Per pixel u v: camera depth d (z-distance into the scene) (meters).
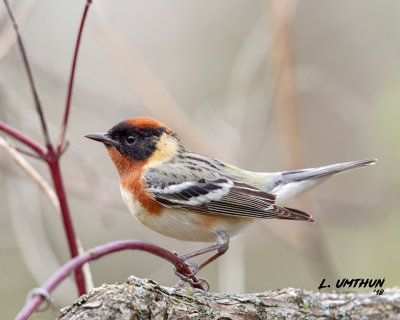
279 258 14.16
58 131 11.27
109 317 5.84
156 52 15.59
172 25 15.77
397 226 12.80
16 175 11.10
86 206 13.77
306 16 15.41
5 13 9.73
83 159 11.17
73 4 14.80
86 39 14.62
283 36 11.95
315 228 12.05
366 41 15.10
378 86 14.69
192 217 9.03
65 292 10.59
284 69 12.00
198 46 15.67
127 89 14.41
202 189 9.08
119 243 6.44
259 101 13.55
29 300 5.73
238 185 9.29
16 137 7.68
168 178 9.09
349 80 15.04
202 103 15.12
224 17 15.80
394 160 11.44
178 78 15.39
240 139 12.49
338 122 15.04
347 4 15.27
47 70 12.86
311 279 13.83
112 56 12.05
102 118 13.41
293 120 12.09
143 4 15.76
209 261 8.84
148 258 13.11
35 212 11.29
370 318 7.20
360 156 14.03
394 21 14.95
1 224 13.01
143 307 6.00
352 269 12.86
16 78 12.81
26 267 12.76
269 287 13.93
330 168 9.95
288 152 12.12
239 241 10.89
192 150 12.26
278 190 9.82
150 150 9.38
